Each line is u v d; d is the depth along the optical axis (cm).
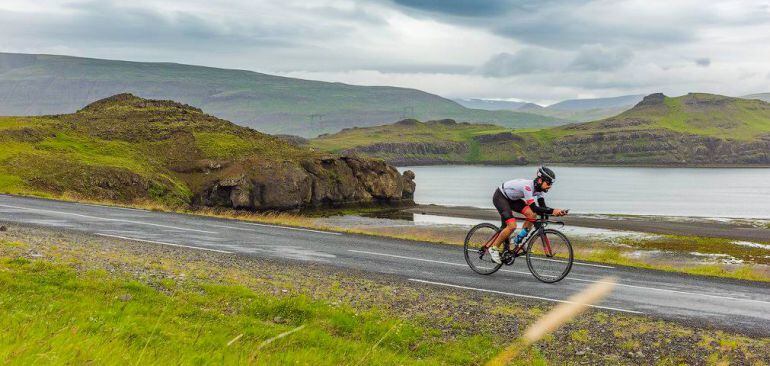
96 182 6328
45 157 6594
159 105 11000
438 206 9506
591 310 1073
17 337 578
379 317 1005
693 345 900
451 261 1541
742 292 1321
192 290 1097
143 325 823
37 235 1562
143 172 7169
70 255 1285
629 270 1549
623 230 6066
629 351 880
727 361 840
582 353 871
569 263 1280
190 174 8006
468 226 5869
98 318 832
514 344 888
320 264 1427
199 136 9275
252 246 1667
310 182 8275
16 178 5775
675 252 4434
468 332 956
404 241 1948
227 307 1023
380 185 9212
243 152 8944
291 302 1039
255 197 7669
